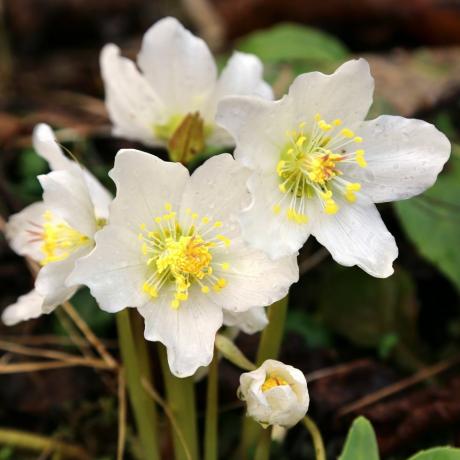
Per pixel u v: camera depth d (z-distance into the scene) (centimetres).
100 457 57
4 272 61
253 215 46
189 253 47
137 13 95
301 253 62
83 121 69
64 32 92
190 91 53
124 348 50
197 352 47
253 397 46
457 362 59
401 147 48
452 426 56
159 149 66
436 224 59
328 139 48
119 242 47
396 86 67
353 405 56
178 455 51
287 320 60
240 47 69
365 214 48
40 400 58
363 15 86
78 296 60
